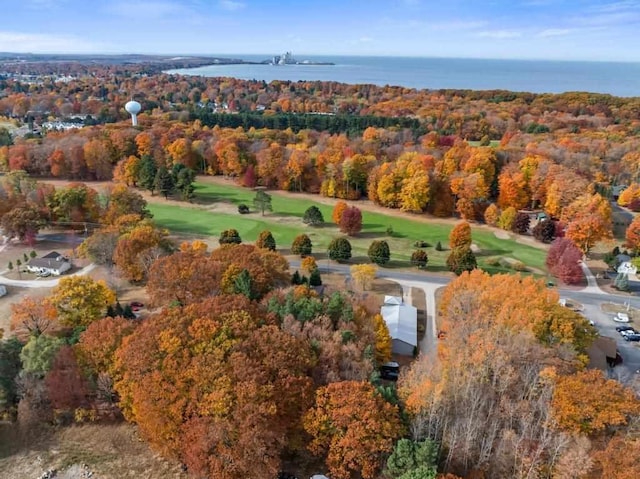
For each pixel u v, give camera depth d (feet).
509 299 171.22
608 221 295.89
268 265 212.23
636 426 122.31
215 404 120.98
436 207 358.23
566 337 161.89
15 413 149.69
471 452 124.06
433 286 249.14
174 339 134.72
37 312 184.03
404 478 109.19
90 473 129.90
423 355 169.78
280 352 135.85
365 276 234.58
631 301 235.61
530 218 342.64
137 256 236.02
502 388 138.51
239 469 115.65
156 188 388.98
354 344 154.92
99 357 147.02
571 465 111.55
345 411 121.90
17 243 289.74
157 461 133.90
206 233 319.27
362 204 386.11
